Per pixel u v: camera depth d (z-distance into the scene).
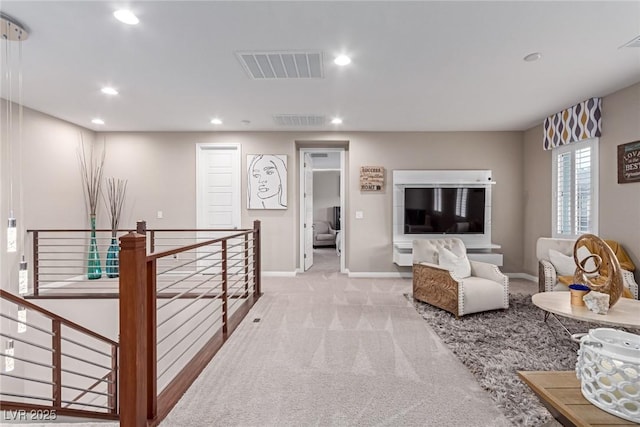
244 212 5.66
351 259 5.63
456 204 5.52
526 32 2.47
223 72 3.18
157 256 1.86
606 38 2.56
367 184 5.55
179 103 4.10
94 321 4.31
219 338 2.91
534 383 1.36
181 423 1.78
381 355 2.61
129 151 5.55
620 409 1.11
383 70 3.14
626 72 3.20
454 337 2.92
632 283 3.21
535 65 3.03
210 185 5.69
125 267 1.61
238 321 3.35
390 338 2.95
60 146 4.80
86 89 3.62
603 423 1.09
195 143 5.59
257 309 3.81
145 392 1.69
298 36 2.53
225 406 1.93
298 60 2.93
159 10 2.19
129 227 5.56
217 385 2.16
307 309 3.80
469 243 5.51
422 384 2.18
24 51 2.74
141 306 1.66
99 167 5.52
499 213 5.57
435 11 2.21
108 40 2.57
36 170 4.41
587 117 3.98
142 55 2.83
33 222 4.38
